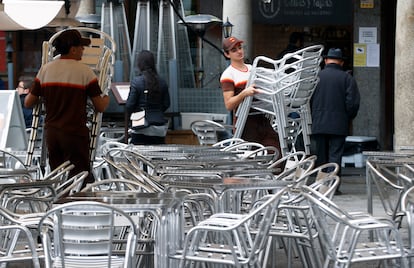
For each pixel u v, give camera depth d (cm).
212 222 846
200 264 982
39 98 1247
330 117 1736
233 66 1466
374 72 2369
